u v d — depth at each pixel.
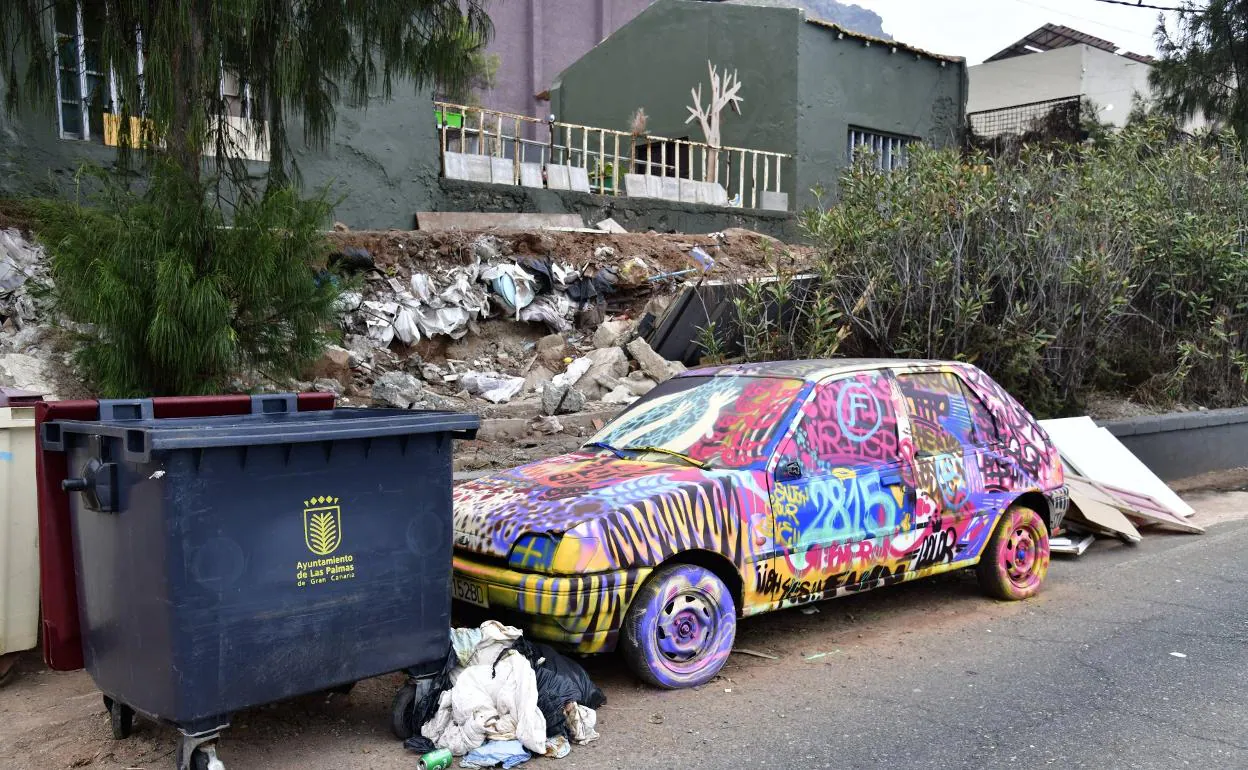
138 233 5.89
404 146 12.30
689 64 18.38
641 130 18.83
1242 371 11.97
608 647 4.49
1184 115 18.50
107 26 6.16
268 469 3.66
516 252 11.05
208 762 3.60
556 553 4.36
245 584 3.60
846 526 5.21
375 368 9.30
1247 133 17.20
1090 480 8.47
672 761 3.99
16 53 7.95
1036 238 9.88
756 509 4.89
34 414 4.92
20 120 9.02
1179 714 4.46
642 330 10.60
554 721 4.12
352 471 3.87
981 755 4.05
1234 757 4.01
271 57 6.69
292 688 3.73
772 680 4.94
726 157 17.41
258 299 6.30
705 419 5.43
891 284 9.79
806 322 10.05
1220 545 7.91
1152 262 11.54
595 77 20.30
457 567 4.68
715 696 4.70
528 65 29.86
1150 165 12.38
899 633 5.71
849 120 17.59
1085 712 4.49
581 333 10.91
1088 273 10.06
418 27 7.04
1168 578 6.90
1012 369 9.92
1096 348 10.77
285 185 6.98
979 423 6.08
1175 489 10.45
